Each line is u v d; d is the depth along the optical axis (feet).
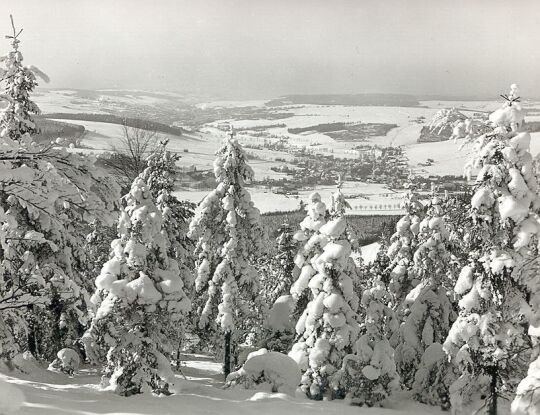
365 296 69.87
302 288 85.81
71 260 58.23
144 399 46.65
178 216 82.84
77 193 38.70
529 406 40.63
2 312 42.47
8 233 42.65
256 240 92.43
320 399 67.67
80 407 38.37
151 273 55.36
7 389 39.29
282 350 96.48
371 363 66.18
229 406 47.24
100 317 52.70
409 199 96.17
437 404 69.77
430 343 76.28
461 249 80.02
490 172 53.21
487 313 55.67
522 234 52.13
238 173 90.43
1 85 63.67
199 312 94.22
